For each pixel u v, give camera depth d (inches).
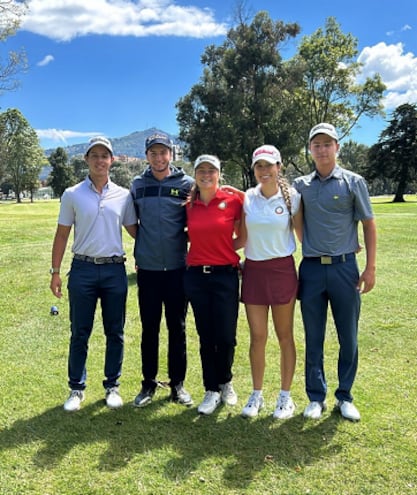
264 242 126.4
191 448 116.0
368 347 187.5
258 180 125.6
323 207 122.8
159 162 134.8
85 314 136.6
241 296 133.4
